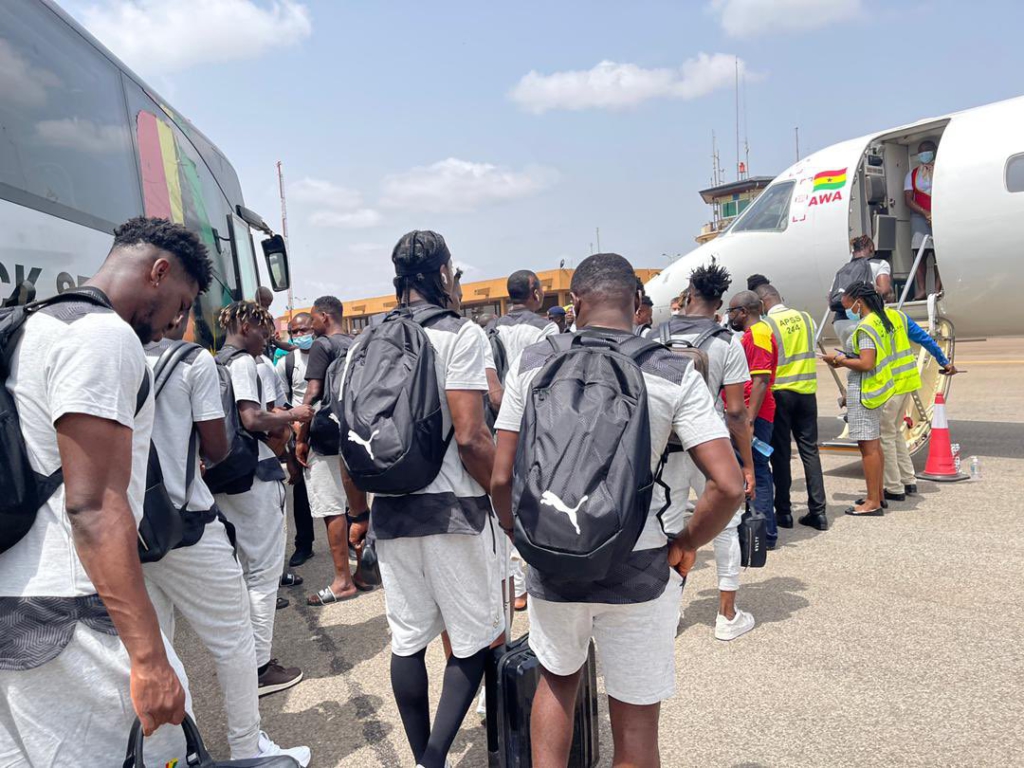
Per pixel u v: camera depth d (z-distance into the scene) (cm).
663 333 370
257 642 328
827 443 703
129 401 150
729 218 3294
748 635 362
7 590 147
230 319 336
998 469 674
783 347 520
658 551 184
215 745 294
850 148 815
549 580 181
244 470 307
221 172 637
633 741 187
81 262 360
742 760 259
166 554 211
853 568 446
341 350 439
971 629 353
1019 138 689
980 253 720
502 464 196
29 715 148
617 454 162
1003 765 248
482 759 271
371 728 298
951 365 621
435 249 249
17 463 144
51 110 356
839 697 298
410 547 232
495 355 441
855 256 706
